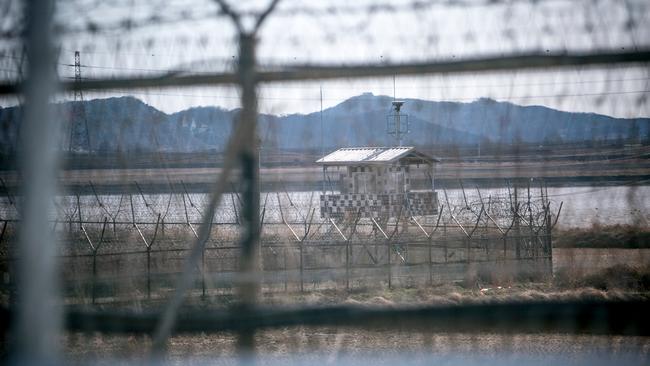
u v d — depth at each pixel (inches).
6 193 621.3
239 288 588.7
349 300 1307.8
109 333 700.0
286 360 800.9
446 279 1585.9
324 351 836.0
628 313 618.8
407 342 838.5
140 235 1250.0
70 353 671.8
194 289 903.7
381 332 884.6
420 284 1542.8
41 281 553.3
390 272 1546.5
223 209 800.9
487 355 729.0
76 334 713.6
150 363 601.9
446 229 1959.9
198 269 1032.2
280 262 1243.2
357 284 1546.5
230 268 1128.2
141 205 1296.8
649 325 607.8
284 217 1246.3
